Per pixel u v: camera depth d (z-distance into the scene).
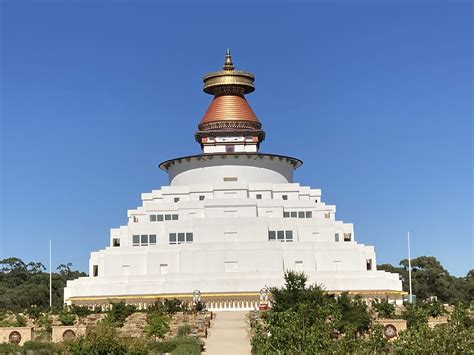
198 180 124.75
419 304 96.94
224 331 81.25
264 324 71.88
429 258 172.75
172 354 66.06
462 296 162.75
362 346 55.53
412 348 48.41
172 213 117.44
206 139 128.50
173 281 105.50
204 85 133.25
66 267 196.00
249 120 129.38
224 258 108.69
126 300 103.75
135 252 110.38
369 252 112.56
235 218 113.06
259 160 125.25
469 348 48.69
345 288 105.75
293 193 122.38
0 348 71.12
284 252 109.62
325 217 117.94
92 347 58.31
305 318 55.38
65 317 87.38
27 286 158.75
